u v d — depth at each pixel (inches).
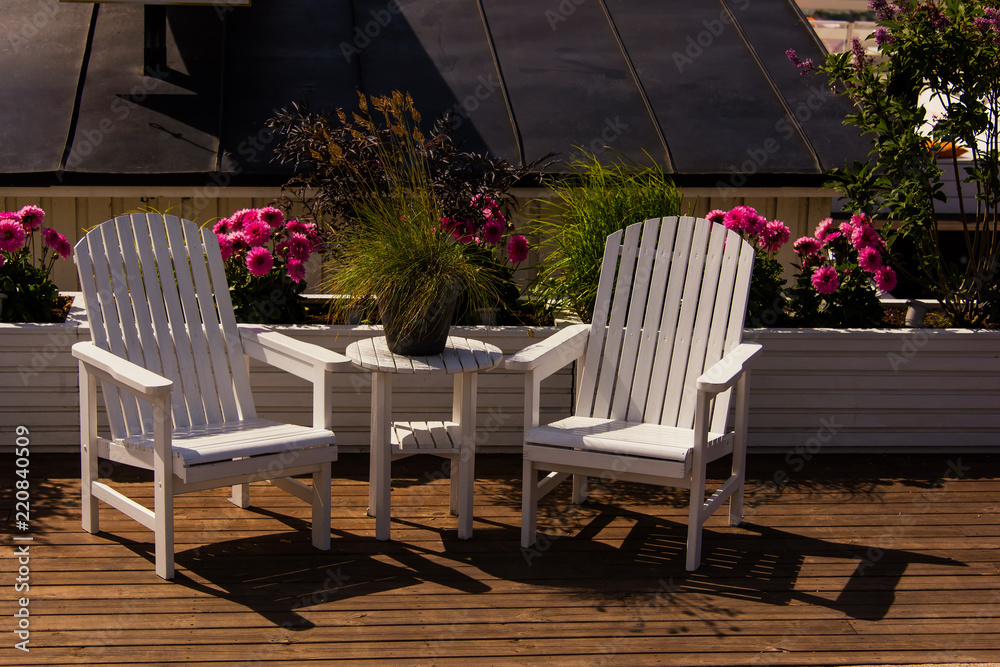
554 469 125.1
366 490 145.3
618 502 144.6
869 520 138.3
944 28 163.9
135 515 118.0
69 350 151.0
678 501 145.5
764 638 104.1
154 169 195.9
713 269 138.7
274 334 132.7
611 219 170.4
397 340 126.7
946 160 260.4
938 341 162.1
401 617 106.7
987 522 138.0
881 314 171.8
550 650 100.7
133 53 228.5
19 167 192.2
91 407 124.0
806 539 131.3
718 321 136.4
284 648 99.2
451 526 133.0
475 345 136.0
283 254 162.1
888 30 170.4
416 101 220.7
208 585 112.7
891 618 109.1
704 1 267.1
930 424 165.8
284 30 242.8
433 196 150.1
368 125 154.5
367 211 143.8
